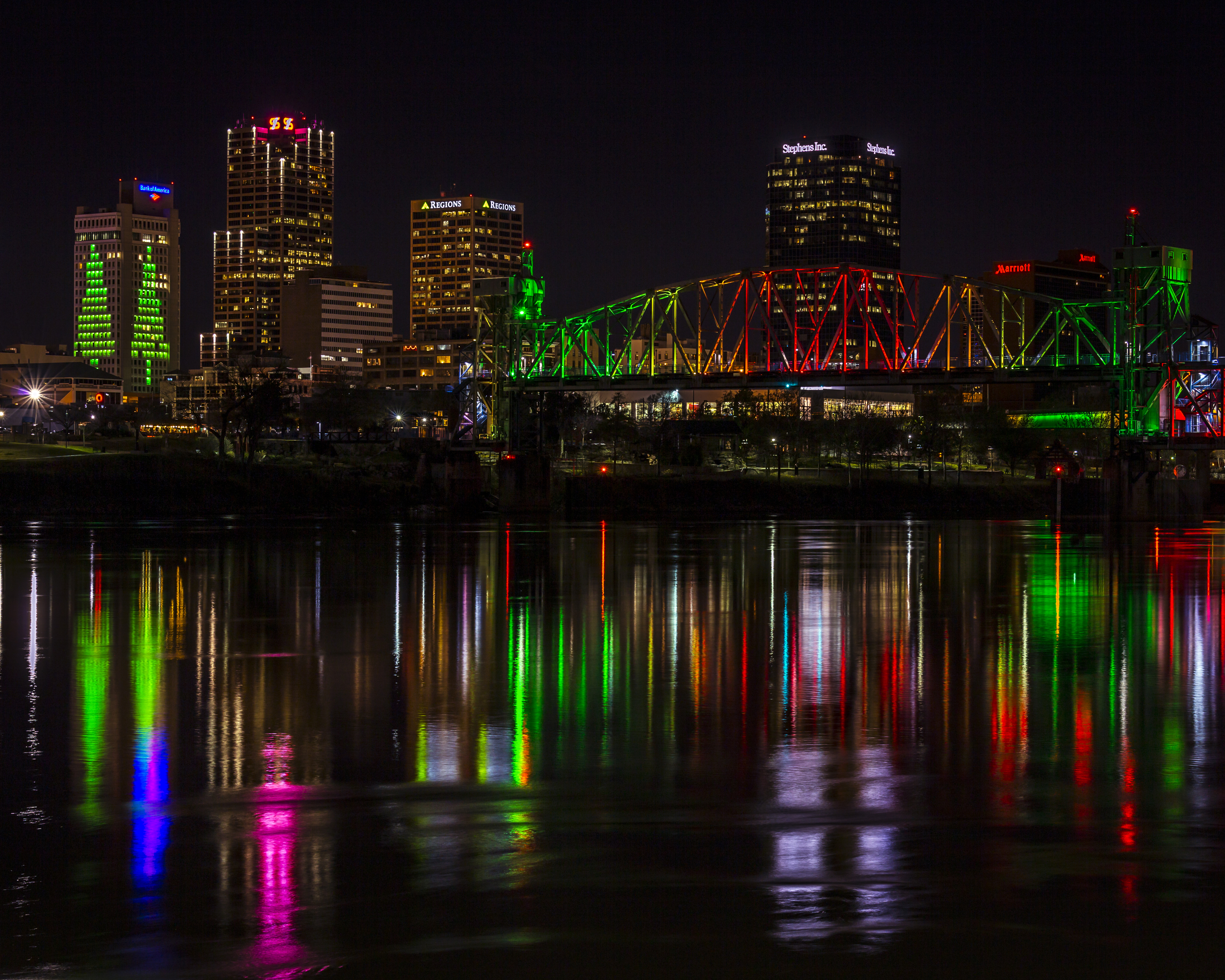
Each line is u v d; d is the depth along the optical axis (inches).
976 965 832.3
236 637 2532.0
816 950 855.1
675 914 916.0
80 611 2970.0
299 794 1253.1
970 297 7347.4
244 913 923.4
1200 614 3016.7
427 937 878.4
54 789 1278.3
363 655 2290.8
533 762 1403.8
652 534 6437.0
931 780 1315.2
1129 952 850.8
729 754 1446.9
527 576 4018.2
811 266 7431.1
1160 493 7500.0
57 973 826.2
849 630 2691.9
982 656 2287.2
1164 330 7209.6
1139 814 1178.0
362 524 7180.1
